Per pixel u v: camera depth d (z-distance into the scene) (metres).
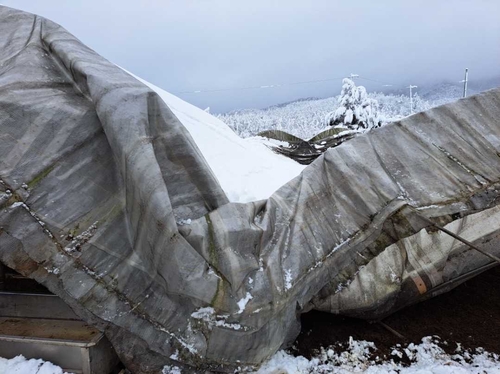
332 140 13.38
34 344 2.63
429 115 3.17
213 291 2.33
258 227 2.63
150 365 2.61
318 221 2.91
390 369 2.80
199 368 2.57
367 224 2.93
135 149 2.34
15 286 3.19
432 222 2.91
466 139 3.09
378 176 2.98
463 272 3.42
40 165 2.46
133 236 2.52
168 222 2.23
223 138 5.56
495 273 4.13
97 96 2.46
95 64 2.72
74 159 2.52
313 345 3.11
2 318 2.98
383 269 3.20
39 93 2.58
